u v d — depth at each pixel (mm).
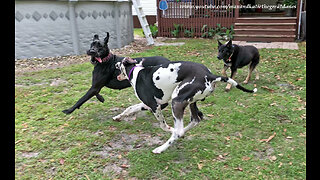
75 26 9883
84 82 6938
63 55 9945
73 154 3805
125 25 11922
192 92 3426
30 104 5570
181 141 4102
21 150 3932
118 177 3342
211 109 5164
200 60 8688
